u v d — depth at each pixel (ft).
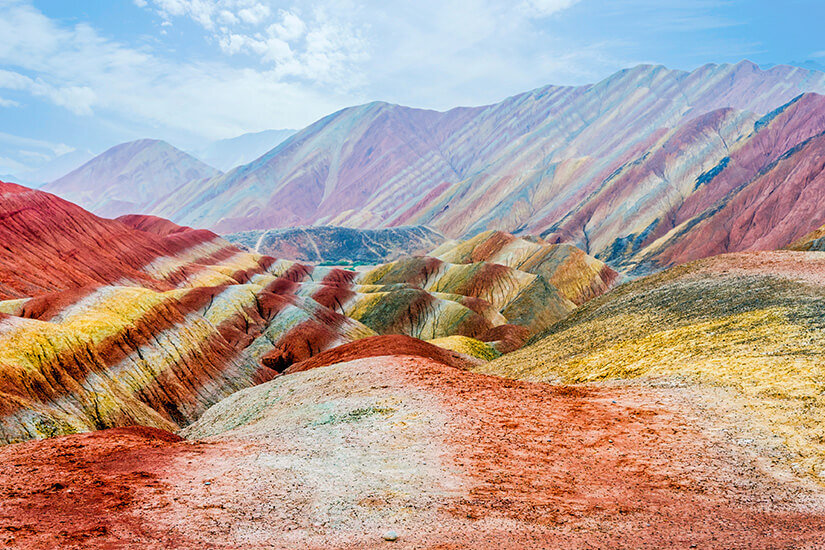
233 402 177.88
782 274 206.90
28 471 67.31
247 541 45.14
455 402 105.60
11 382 239.50
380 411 103.14
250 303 636.07
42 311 378.53
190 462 71.82
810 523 54.65
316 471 67.26
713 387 107.34
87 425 251.60
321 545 44.73
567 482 66.08
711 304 192.44
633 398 107.96
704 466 72.08
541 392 115.14
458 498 58.34
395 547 44.55
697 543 48.62
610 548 46.60
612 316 245.04
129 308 380.17
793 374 103.30
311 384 152.97
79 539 43.73
